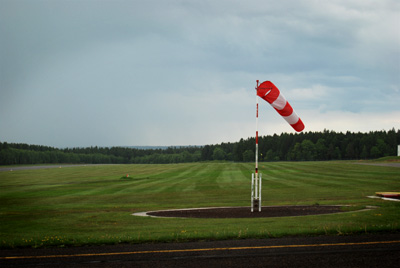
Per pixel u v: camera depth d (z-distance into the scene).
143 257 9.14
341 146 186.12
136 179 52.53
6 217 19.70
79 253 9.78
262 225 13.69
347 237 10.73
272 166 80.19
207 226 14.02
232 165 91.06
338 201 22.73
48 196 33.09
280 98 17.58
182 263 8.51
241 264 8.31
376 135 183.50
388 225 12.19
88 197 31.56
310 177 47.91
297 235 11.22
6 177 65.75
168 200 28.14
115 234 13.06
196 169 75.38
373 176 47.31
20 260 9.16
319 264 8.16
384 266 7.94
